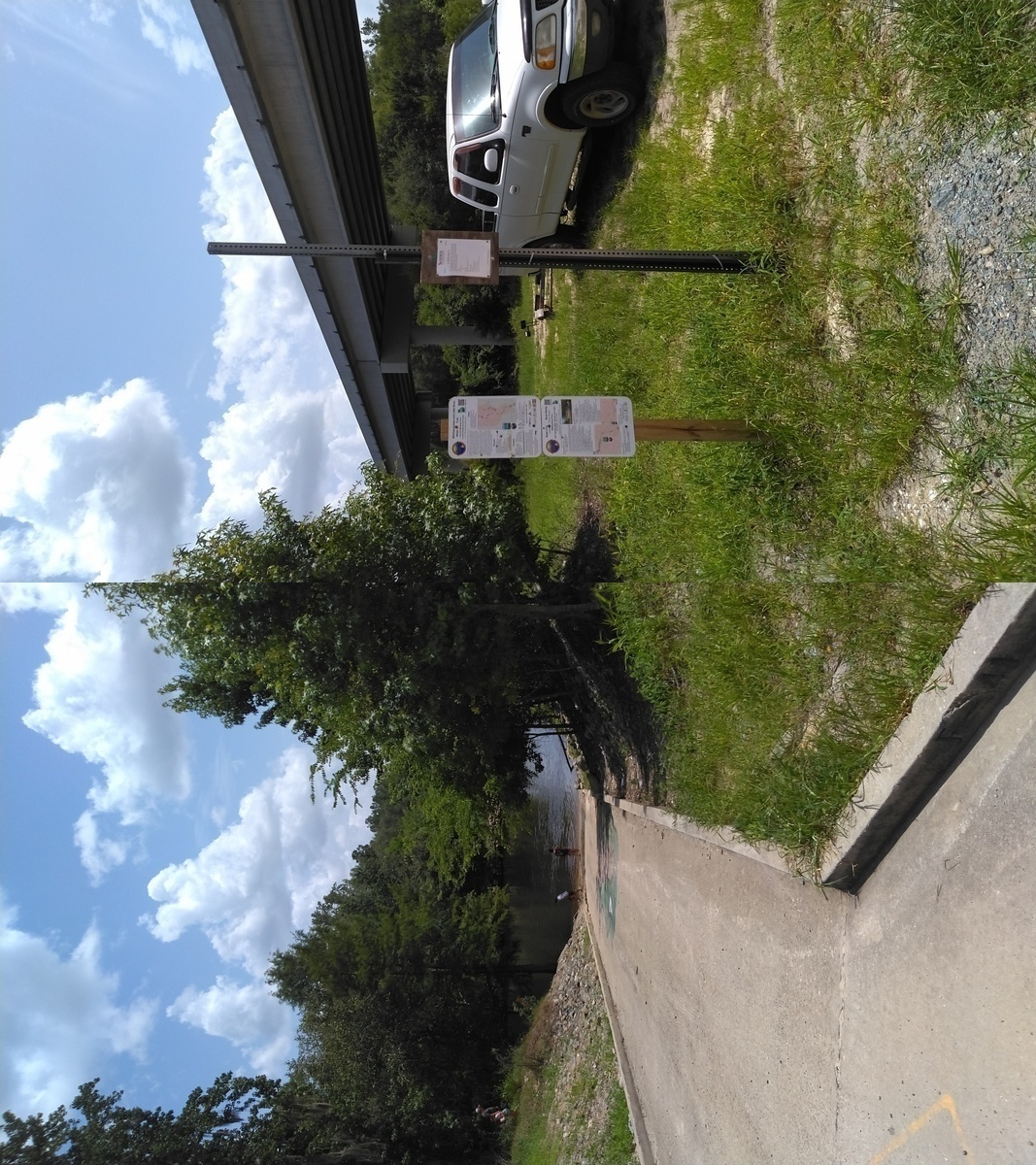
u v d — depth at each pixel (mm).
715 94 5262
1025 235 2584
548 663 7492
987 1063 2518
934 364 2947
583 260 3973
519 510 6910
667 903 6160
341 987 18031
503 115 7680
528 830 16359
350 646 6145
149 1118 17859
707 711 4992
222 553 6203
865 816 3098
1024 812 2500
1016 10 2574
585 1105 9055
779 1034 4000
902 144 3195
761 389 4094
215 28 5031
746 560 4477
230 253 3922
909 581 3062
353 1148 17625
